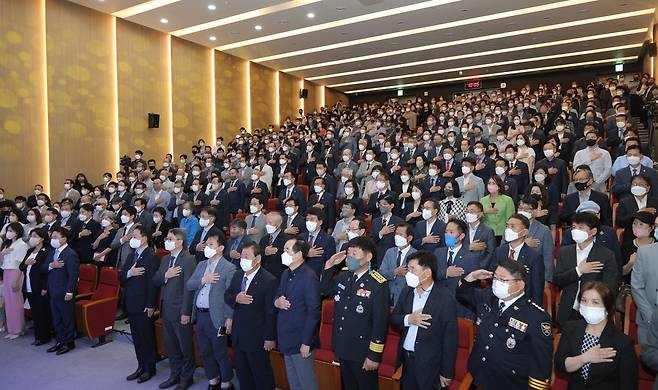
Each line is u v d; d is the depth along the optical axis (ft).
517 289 9.55
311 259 18.06
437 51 59.47
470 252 15.08
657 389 9.33
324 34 51.72
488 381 9.79
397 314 11.57
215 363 15.39
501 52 60.23
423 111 60.64
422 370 10.71
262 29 49.88
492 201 19.77
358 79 75.15
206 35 51.96
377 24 48.52
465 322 12.84
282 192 27.53
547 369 8.99
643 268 11.76
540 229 16.22
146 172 37.99
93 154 44.32
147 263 17.03
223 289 15.03
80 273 23.17
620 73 67.31
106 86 45.70
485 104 51.39
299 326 12.90
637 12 46.24
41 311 20.38
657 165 28.43
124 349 19.63
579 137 33.99
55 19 41.57
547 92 58.18
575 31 51.98
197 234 22.39
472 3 43.27
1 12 37.91
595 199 19.01
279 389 15.29
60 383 16.39
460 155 30.78
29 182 39.34
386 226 19.17
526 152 29.43
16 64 38.78
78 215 28.50
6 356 19.06
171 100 52.34
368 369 11.48
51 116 41.04
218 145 50.34
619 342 8.87
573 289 12.74
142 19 46.68
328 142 43.75
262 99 65.98
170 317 15.88
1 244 24.06
